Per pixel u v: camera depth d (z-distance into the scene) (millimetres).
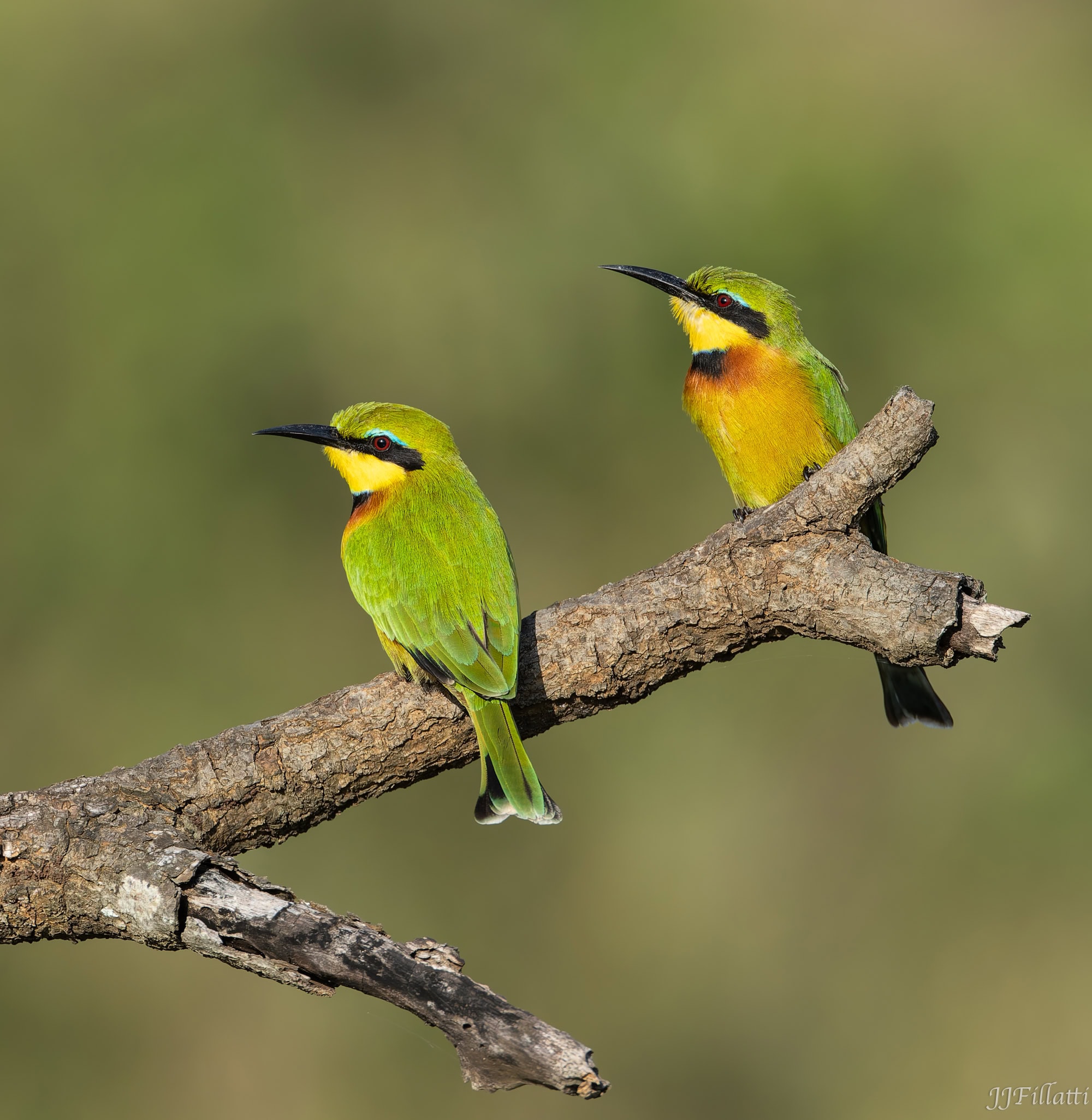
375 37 15883
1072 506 14617
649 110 15891
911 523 14766
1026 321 15156
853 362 15211
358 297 15008
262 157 15391
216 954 5145
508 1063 4535
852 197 15336
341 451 7402
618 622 6320
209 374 14469
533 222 15469
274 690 13711
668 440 14766
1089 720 13586
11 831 5477
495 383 14930
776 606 6070
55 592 13711
